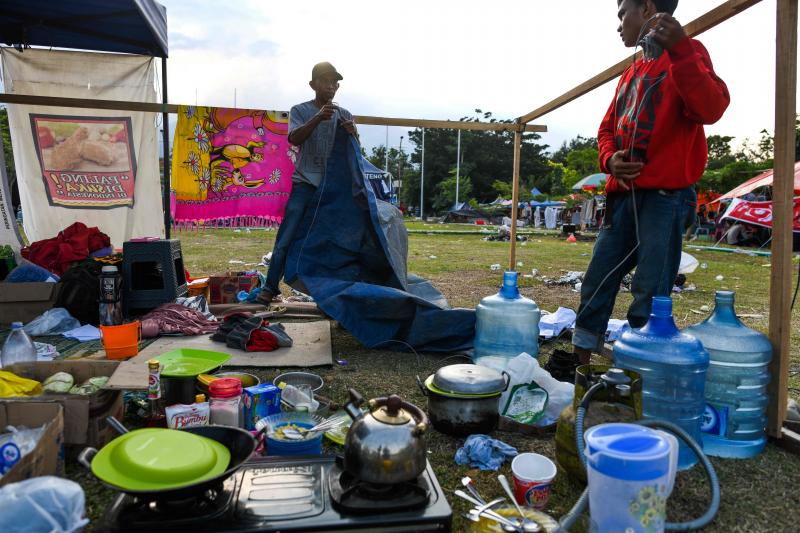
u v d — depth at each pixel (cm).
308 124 453
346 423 274
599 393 215
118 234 715
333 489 187
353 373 374
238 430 193
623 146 312
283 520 171
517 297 372
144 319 455
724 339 265
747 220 1838
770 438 272
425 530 175
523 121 557
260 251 1309
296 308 562
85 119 693
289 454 231
